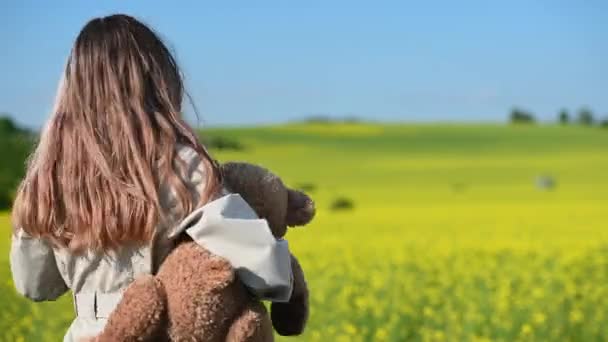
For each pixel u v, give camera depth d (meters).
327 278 11.89
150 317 2.63
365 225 23.61
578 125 84.44
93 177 2.76
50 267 2.96
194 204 2.76
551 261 14.52
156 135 2.79
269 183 2.97
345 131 76.00
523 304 9.73
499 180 50.44
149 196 2.72
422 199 37.53
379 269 13.40
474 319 8.95
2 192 28.52
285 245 2.73
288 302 3.04
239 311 2.70
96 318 2.84
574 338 8.55
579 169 55.84
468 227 22.62
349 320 9.02
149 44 2.92
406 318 9.21
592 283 11.98
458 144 71.31
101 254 2.80
